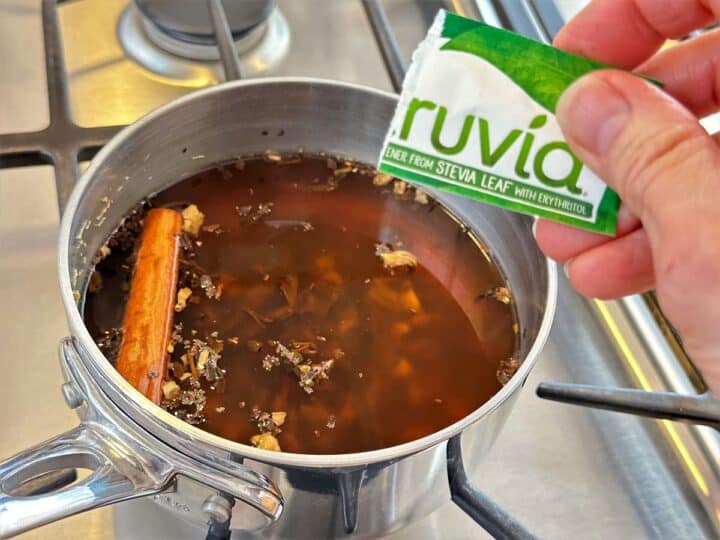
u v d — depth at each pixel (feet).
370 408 0.86
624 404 0.87
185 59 1.22
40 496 0.67
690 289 0.67
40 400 0.91
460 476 0.77
